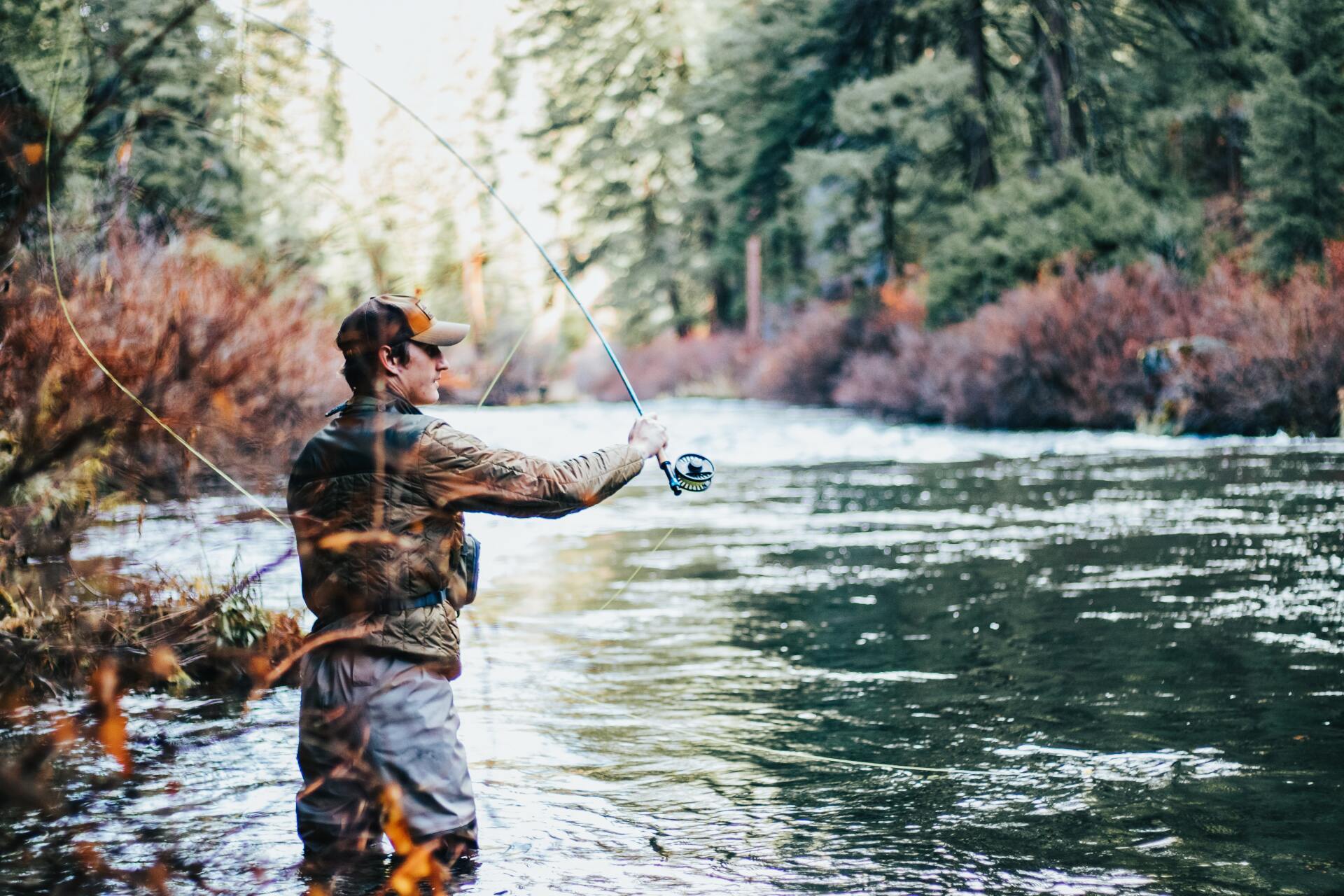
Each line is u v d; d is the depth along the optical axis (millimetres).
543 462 3117
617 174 53156
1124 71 29828
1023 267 25531
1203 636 5570
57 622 4328
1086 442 18375
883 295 35000
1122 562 7652
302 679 3090
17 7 3020
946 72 29422
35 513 4121
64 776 3633
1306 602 6246
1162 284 22000
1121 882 2904
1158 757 3881
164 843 3133
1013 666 5172
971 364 24062
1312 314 17484
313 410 5965
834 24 32781
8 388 3979
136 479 4586
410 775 2984
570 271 53438
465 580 3154
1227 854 3068
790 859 3070
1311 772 3688
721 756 4000
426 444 3010
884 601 6750
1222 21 28469
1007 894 2834
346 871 2945
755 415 30859
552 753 4039
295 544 3096
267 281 4723
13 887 2848
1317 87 21078
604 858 3078
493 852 3117
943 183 32312
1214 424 18688
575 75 51719
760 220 41438
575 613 6570
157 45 2988
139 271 4605
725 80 37719
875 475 14523
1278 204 21125
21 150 2951
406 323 3131
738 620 6355
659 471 16422
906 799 3537
